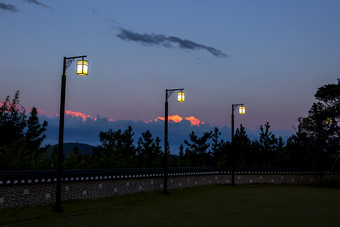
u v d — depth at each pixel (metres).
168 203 20.08
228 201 21.05
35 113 47.12
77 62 16.56
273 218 15.33
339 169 39.00
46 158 41.94
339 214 16.44
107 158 46.00
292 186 33.88
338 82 38.34
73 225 13.57
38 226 13.29
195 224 13.95
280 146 54.19
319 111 39.19
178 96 24.92
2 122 43.41
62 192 19.58
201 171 31.86
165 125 25.27
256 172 35.72
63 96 16.61
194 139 53.44
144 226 13.54
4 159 35.84
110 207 18.30
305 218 15.35
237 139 54.31
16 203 16.80
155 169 27.64
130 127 50.75
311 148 41.00
